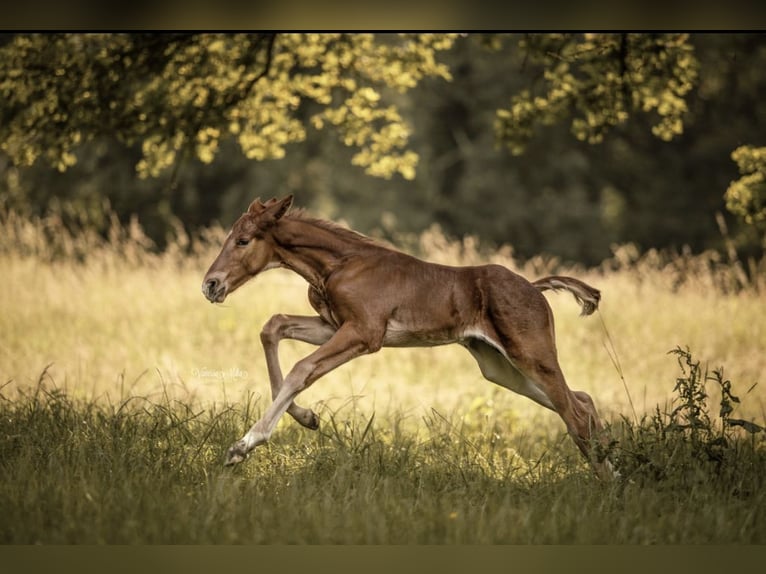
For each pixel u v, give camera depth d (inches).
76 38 518.0
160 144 545.6
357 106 589.3
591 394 573.0
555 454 407.5
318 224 391.2
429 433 427.5
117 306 719.7
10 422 399.5
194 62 530.0
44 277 778.2
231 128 564.1
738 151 524.4
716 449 375.9
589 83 548.7
